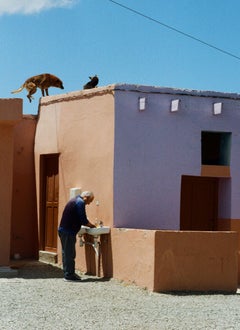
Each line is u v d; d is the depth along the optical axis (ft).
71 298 30.89
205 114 41.29
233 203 41.91
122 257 36.11
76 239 40.81
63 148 43.27
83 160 41.34
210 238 34.24
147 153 39.55
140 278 34.24
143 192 39.24
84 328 24.72
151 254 33.32
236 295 33.45
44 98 45.98
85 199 37.24
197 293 33.40
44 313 27.25
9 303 29.19
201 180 43.19
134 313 27.68
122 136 38.93
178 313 27.91
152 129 39.75
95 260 38.93
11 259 46.09
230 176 41.83
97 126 40.29
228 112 41.91
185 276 33.65
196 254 33.94
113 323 25.68
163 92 40.19
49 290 33.01
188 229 42.86
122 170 38.78
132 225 38.78
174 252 33.47
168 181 40.01
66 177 42.83
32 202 47.06
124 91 39.19
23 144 47.01
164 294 32.58
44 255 44.91
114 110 38.91
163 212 39.73
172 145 40.27
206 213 43.24
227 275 34.53
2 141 39.40
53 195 44.91
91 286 34.58
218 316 27.58
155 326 25.36
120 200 38.58
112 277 37.01
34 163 46.85
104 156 39.50
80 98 41.96
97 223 39.63
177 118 40.50
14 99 38.14
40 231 45.78
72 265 36.52
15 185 46.62
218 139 43.55
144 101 39.11
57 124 44.11
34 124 47.37
